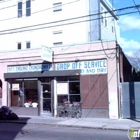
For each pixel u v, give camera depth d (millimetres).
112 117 18703
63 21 25891
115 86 18688
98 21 28422
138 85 18688
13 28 28266
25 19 27688
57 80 20969
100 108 19109
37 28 26359
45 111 21406
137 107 18594
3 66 23453
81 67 19953
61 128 15438
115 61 18781
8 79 23250
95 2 28266
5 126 16359
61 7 26078
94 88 19391
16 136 12156
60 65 20797
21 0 28062
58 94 20812
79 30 25188
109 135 12531
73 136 12219
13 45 28219
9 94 23141
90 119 18656
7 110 19562
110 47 18938
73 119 18938
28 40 27406
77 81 20156
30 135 12477
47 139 11328
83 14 25062
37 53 21844
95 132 13664
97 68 19375
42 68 21531
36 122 17719
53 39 26203
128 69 26969
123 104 18984
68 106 20203
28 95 22312
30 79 22234
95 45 19484
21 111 22312
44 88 21578
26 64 22328
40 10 26984
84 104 19672
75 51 20188
